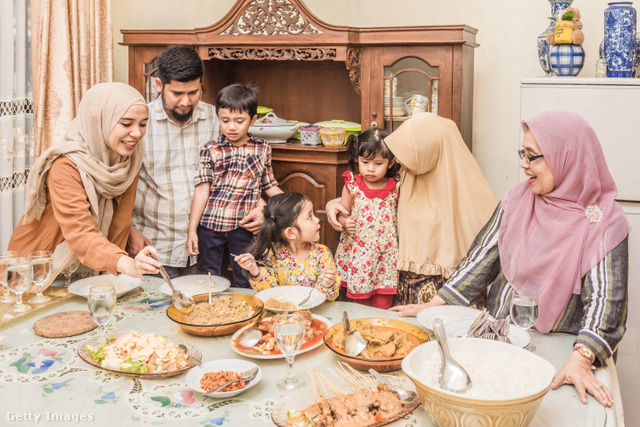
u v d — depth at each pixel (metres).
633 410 2.55
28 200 2.01
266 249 2.19
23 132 2.80
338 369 1.48
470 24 3.17
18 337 1.68
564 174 1.69
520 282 1.78
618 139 2.52
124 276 2.09
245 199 2.67
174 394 1.38
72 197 1.97
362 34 2.79
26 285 1.76
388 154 2.41
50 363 1.53
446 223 2.22
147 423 1.27
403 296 2.39
